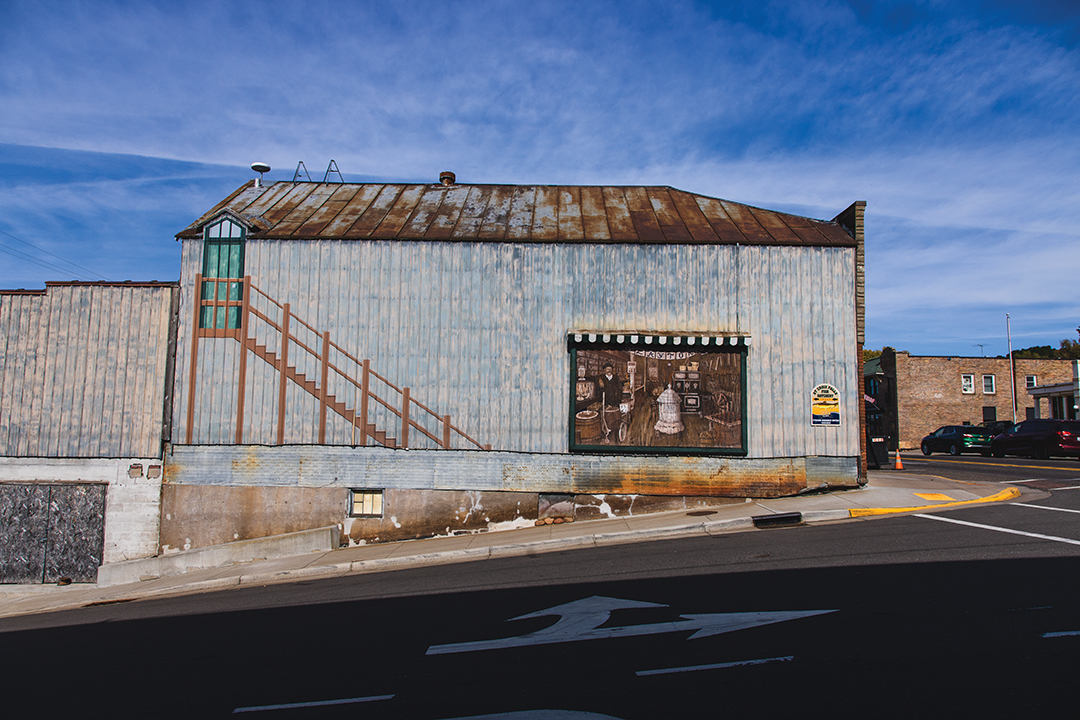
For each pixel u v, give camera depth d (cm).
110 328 1416
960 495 1288
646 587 774
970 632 547
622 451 1353
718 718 415
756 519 1154
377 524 1367
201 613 884
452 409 1386
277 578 1141
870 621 589
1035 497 1288
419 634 653
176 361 1402
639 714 427
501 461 1372
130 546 1370
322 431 1383
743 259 1397
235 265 1426
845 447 1354
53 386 1405
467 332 1400
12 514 1381
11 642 823
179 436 1385
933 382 4484
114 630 830
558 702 454
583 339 1362
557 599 753
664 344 1362
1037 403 3850
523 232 1445
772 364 1373
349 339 1402
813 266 1391
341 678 538
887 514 1173
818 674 477
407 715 450
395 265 1416
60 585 1362
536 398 1383
